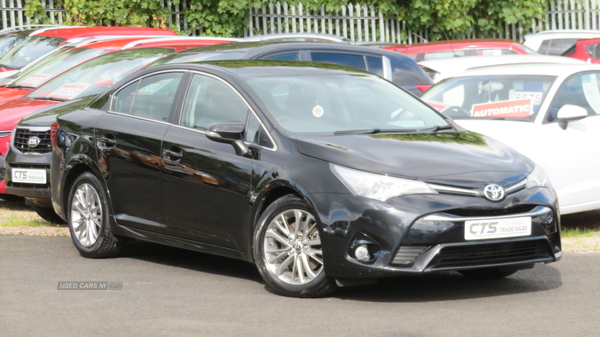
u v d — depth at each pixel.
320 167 6.90
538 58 16.73
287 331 6.02
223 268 8.40
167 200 8.07
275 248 7.19
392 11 28.08
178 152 7.95
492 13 29.70
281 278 7.13
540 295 7.11
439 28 29.03
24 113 11.83
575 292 7.19
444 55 21.75
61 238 10.02
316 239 6.90
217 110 7.89
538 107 10.14
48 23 22.69
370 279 6.79
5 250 9.25
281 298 7.05
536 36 25.58
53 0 22.98
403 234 6.49
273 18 25.48
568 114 9.74
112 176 8.62
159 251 9.28
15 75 15.68
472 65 18.52
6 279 7.81
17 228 10.61
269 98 7.70
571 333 5.89
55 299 7.04
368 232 6.57
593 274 7.91
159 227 8.20
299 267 7.02
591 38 24.16
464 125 10.22
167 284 7.63
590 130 10.13
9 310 6.68
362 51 12.95
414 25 28.83
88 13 22.98
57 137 9.37
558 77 10.46
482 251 6.72
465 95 10.95
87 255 8.91
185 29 24.73
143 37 15.84
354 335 5.90
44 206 11.14
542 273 7.99
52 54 16.08
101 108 9.09
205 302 6.92
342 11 26.84
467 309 6.64
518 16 29.34
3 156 11.70
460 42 22.05
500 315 6.43
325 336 5.89
